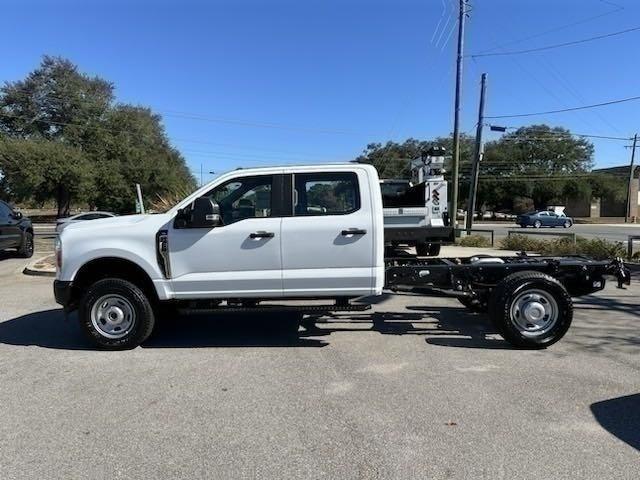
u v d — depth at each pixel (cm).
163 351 655
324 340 701
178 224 644
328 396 501
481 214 7406
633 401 485
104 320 657
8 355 642
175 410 470
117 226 656
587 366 586
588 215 7725
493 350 652
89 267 668
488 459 379
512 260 751
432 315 844
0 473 364
